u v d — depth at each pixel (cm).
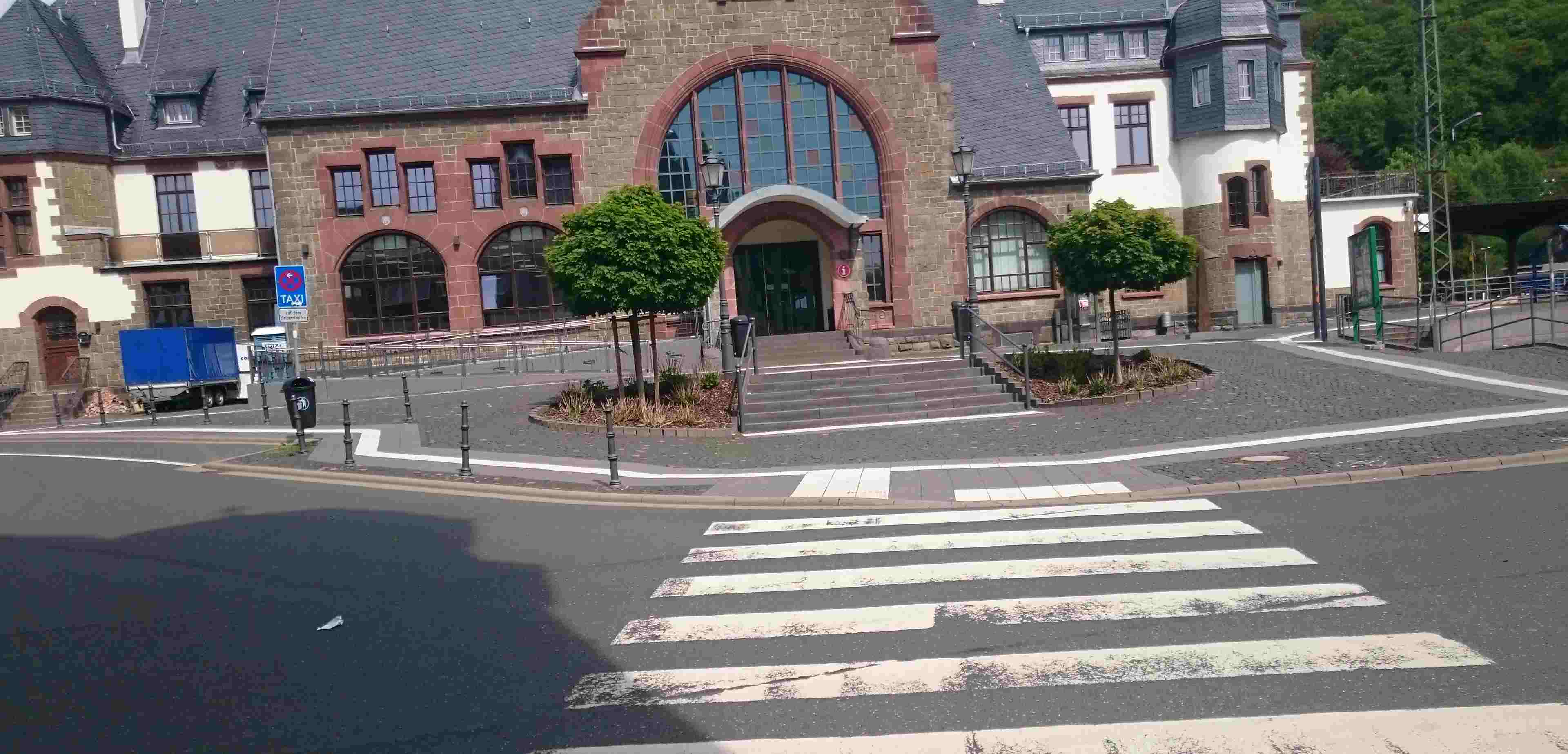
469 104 3122
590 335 3156
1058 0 4172
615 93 3145
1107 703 550
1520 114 7319
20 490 1553
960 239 3269
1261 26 3869
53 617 831
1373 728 501
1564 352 2270
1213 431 1636
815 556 938
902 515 1134
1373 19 8219
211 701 624
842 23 3191
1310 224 4009
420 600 843
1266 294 3928
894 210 3225
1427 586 727
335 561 999
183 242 3547
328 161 3106
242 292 3556
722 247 2020
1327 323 3056
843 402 2114
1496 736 485
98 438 2300
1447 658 585
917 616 725
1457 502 1009
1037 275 3459
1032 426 1844
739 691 595
